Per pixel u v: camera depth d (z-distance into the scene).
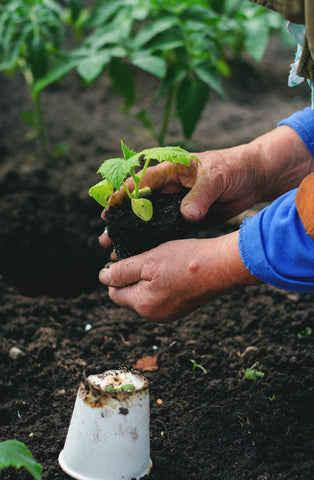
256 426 1.46
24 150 3.00
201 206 1.47
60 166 2.81
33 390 1.62
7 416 1.52
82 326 1.95
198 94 2.27
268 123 3.49
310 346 1.73
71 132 3.23
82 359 1.75
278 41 4.75
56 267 2.29
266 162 1.63
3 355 1.72
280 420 1.47
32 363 1.71
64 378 1.65
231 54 4.09
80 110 3.57
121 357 1.76
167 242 1.39
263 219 1.21
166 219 1.44
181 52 2.32
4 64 2.61
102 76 3.94
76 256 2.32
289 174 1.68
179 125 3.41
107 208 1.49
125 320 1.94
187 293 1.35
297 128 1.63
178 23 2.28
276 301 2.01
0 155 2.91
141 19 2.32
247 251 1.21
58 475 1.32
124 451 1.21
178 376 1.66
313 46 1.08
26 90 3.78
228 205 1.71
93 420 1.20
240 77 3.98
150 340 1.82
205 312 1.98
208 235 2.43
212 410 1.52
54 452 1.38
